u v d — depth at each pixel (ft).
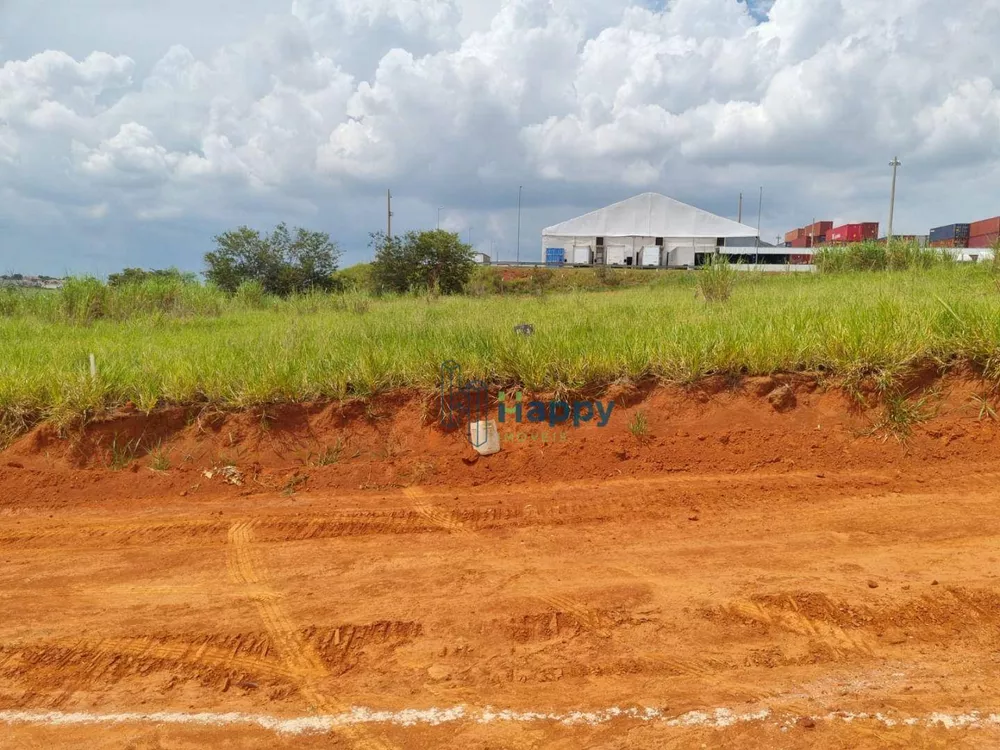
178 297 49.65
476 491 16.87
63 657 10.20
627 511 15.21
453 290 100.27
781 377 18.90
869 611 10.75
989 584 11.39
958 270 44.52
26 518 15.84
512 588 11.91
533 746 8.23
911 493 15.65
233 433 18.42
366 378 19.26
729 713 8.69
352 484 17.28
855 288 36.29
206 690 9.45
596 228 218.38
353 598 11.72
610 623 10.74
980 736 8.18
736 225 214.69
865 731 8.31
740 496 15.75
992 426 17.51
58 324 39.11
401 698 9.17
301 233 93.20
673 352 19.66
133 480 17.17
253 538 14.39
